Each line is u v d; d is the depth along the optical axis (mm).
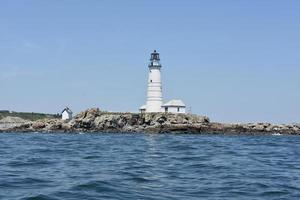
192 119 157875
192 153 52531
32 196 22000
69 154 49625
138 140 93625
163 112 158000
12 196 22156
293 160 44750
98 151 55500
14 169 33750
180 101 165125
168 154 50812
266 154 52812
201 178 29562
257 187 26031
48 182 26891
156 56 157750
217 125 156375
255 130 158000
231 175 31312
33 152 52781
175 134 146875
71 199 21531
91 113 158625
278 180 29125
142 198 22078
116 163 39219
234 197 22812
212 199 22172
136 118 157000
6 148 61312
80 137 112188
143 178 29047
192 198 22344
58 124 161000
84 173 31453
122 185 25875
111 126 155500
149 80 158375
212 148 63531
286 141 97688
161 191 24234
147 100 159125
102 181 26875
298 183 27938
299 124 167750
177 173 32156
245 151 57500
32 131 163125
